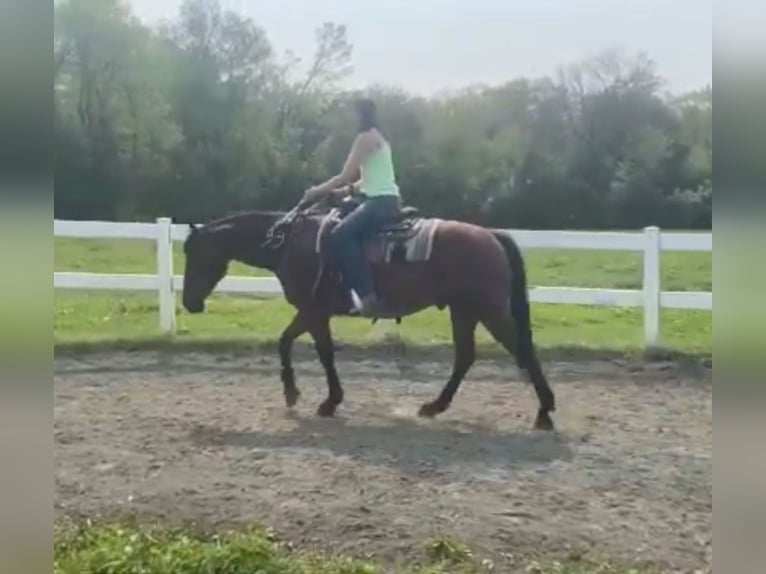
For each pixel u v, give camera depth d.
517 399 5.24
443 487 3.86
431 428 4.69
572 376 5.73
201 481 3.95
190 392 5.41
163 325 6.66
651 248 6.10
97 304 7.14
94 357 6.28
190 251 5.06
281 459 4.21
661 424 4.71
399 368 6.00
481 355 6.19
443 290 4.65
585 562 3.26
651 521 3.53
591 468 4.07
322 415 4.91
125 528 3.50
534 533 3.45
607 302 6.19
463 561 3.27
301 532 3.48
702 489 3.81
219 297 7.50
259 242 4.95
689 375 5.71
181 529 3.51
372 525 3.52
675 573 3.18
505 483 3.90
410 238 4.66
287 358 5.00
